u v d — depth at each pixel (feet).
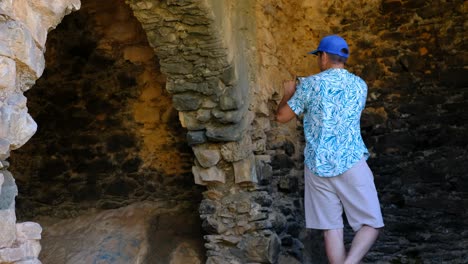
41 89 19.57
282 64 19.06
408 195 19.17
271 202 16.47
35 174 19.44
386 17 19.75
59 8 8.50
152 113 18.83
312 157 10.46
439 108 19.03
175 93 15.03
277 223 16.26
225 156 15.38
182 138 18.60
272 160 17.67
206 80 14.66
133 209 18.42
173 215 17.93
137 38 18.84
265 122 17.34
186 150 18.56
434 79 19.15
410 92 19.40
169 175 18.69
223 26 14.02
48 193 19.30
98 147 19.22
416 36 19.40
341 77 10.61
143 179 18.85
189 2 12.93
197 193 18.31
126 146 19.02
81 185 19.17
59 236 17.79
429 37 19.25
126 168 18.98
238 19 15.40
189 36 13.80
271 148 17.87
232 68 14.51
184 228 17.28
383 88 19.74
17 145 7.52
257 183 15.69
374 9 19.86
